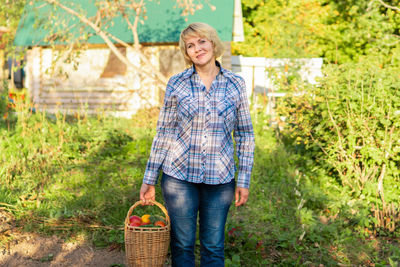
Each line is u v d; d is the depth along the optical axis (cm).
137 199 445
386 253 359
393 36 1113
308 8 1511
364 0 1269
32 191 468
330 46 1503
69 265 329
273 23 1346
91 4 1018
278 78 880
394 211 411
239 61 1032
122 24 1062
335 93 527
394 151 465
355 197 475
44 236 370
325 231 382
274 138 723
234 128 254
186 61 250
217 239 246
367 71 537
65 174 526
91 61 1133
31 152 576
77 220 389
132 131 798
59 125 673
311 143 577
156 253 257
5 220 390
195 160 235
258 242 357
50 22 861
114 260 337
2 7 894
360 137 505
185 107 233
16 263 328
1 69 951
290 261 333
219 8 1022
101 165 573
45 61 1144
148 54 1111
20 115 676
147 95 1119
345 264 336
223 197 242
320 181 528
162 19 1048
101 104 1132
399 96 478
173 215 244
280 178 535
